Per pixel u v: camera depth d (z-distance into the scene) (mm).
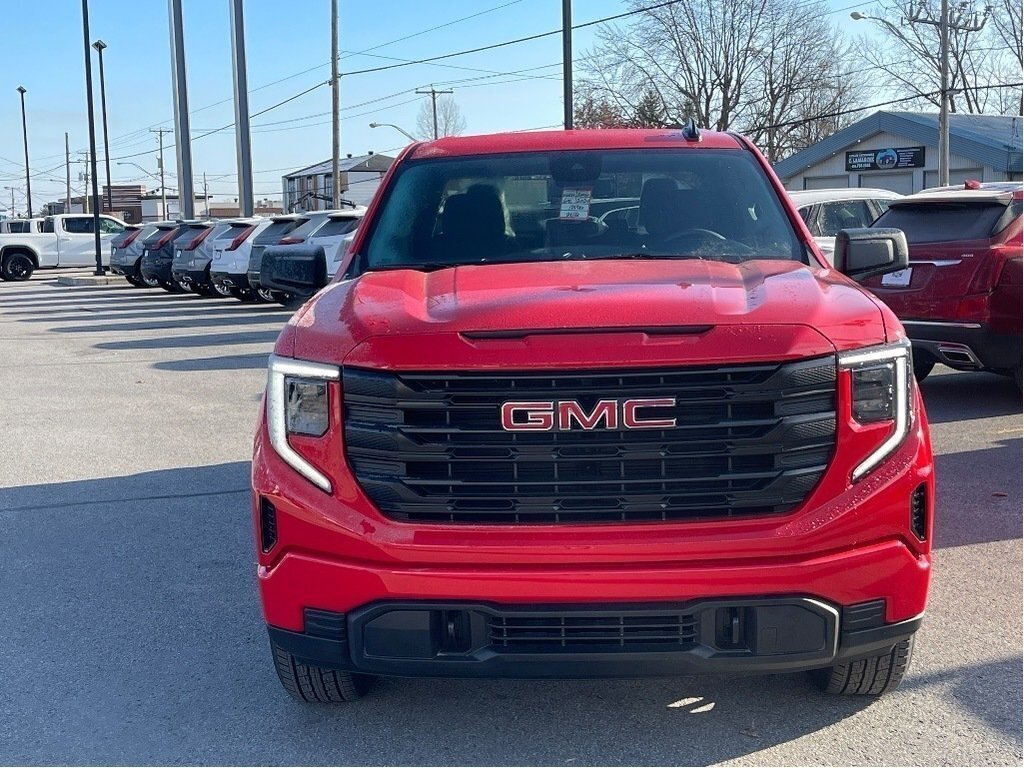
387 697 3947
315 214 19656
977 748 3449
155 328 18469
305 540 3260
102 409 10188
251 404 10227
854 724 3633
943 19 36531
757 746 3512
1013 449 7473
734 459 3145
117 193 108875
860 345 3229
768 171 4656
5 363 14016
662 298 3311
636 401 3098
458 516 3178
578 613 3100
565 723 3711
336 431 3238
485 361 3104
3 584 5297
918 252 8750
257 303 23656
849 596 3162
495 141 4930
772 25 55281
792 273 3742
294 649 3348
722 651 3141
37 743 3668
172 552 5742
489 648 3158
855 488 3189
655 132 4969
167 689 4078
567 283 3592
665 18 54281
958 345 8578
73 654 4422
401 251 4383
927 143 42562
